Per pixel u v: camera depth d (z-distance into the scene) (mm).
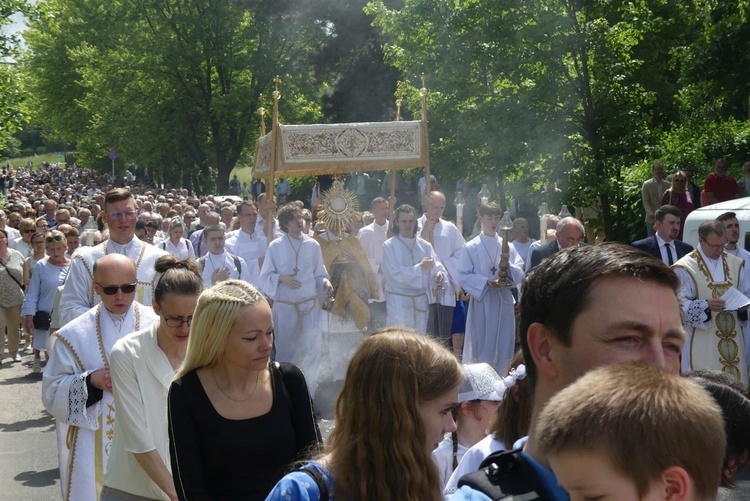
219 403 3705
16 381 12586
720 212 10898
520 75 17781
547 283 1971
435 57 18953
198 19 44969
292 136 11539
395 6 38750
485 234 10953
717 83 19672
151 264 6934
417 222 11008
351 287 11078
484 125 17781
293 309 10688
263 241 12898
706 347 8500
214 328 3676
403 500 2701
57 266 12750
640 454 1477
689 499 1494
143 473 4578
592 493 1509
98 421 5277
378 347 2812
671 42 22156
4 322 13812
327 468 2746
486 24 17469
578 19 17422
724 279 8469
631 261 1908
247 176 75312
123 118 46969
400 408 2742
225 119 45969
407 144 11844
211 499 3676
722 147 19859
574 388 1590
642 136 17344
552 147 17297
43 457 8836
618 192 17266
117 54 46375
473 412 4137
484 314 10750
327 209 11211
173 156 51812
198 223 18781
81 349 5348
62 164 117500
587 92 17312
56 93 64312
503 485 1854
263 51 45000
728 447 2977
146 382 4551
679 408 1498
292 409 3830
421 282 10867
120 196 6953
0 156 27375
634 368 1592
